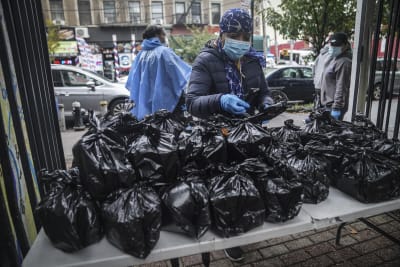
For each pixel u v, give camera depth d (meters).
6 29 1.58
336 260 2.27
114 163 1.29
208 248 1.28
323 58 4.78
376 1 3.16
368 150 1.67
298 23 6.93
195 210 1.26
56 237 1.19
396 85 8.48
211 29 24.67
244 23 2.05
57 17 20.84
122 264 1.21
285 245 2.47
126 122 1.67
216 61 2.19
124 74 21.73
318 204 1.58
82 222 1.21
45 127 1.89
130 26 22.14
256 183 1.44
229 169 1.41
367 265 2.21
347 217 1.49
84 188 1.31
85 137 1.36
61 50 20.50
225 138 1.64
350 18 6.63
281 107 1.80
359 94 3.38
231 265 2.23
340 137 1.96
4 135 1.36
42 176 1.37
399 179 1.60
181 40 22.09
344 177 1.65
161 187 1.37
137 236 1.17
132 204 1.20
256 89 2.12
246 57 2.31
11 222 1.39
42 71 1.91
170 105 3.12
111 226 1.20
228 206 1.27
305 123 2.35
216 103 1.97
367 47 3.23
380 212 1.58
